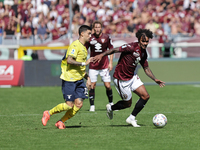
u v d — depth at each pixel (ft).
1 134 67.10
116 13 238.07
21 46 212.64
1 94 152.66
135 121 75.10
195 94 148.05
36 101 128.06
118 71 73.82
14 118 89.25
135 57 71.15
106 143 58.34
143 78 189.26
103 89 173.99
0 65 185.47
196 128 72.54
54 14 236.02
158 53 206.69
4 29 226.79
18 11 233.55
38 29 225.15
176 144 57.47
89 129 71.87
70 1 200.64
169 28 233.55
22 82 186.29
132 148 54.70
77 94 71.87
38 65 186.91
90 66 107.14
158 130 70.18
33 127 75.46
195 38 209.67
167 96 141.79
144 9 239.91
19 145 57.47
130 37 209.97
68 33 219.61
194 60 190.29
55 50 214.28
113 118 88.53
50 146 56.49
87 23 234.58
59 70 188.34
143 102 73.56
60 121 73.56
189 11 246.06
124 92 74.33
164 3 246.47
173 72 189.78
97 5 241.76
